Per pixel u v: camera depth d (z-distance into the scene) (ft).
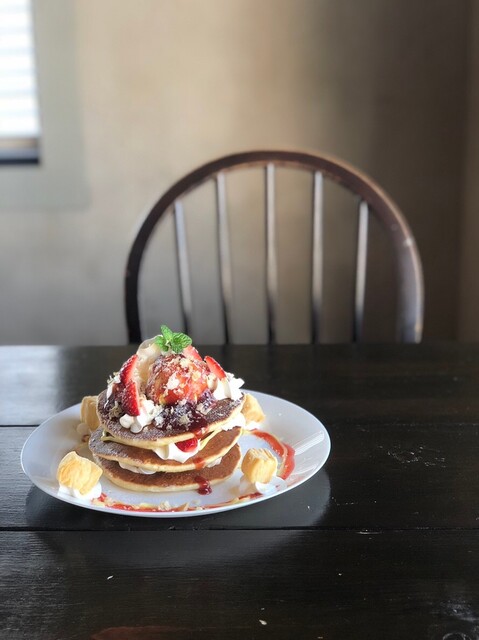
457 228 4.62
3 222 4.94
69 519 1.41
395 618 1.12
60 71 4.63
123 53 4.57
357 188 2.86
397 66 4.40
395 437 1.78
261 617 1.12
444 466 1.62
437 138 4.50
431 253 4.68
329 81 4.47
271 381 2.22
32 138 4.92
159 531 1.36
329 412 1.95
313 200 2.93
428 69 4.39
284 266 4.81
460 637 1.08
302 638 1.08
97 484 1.46
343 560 1.26
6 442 1.80
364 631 1.09
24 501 1.49
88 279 5.03
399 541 1.32
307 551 1.29
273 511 1.43
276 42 4.45
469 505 1.45
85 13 4.51
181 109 4.63
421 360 2.40
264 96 4.55
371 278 4.74
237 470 1.55
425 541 1.32
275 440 1.70
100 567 1.25
